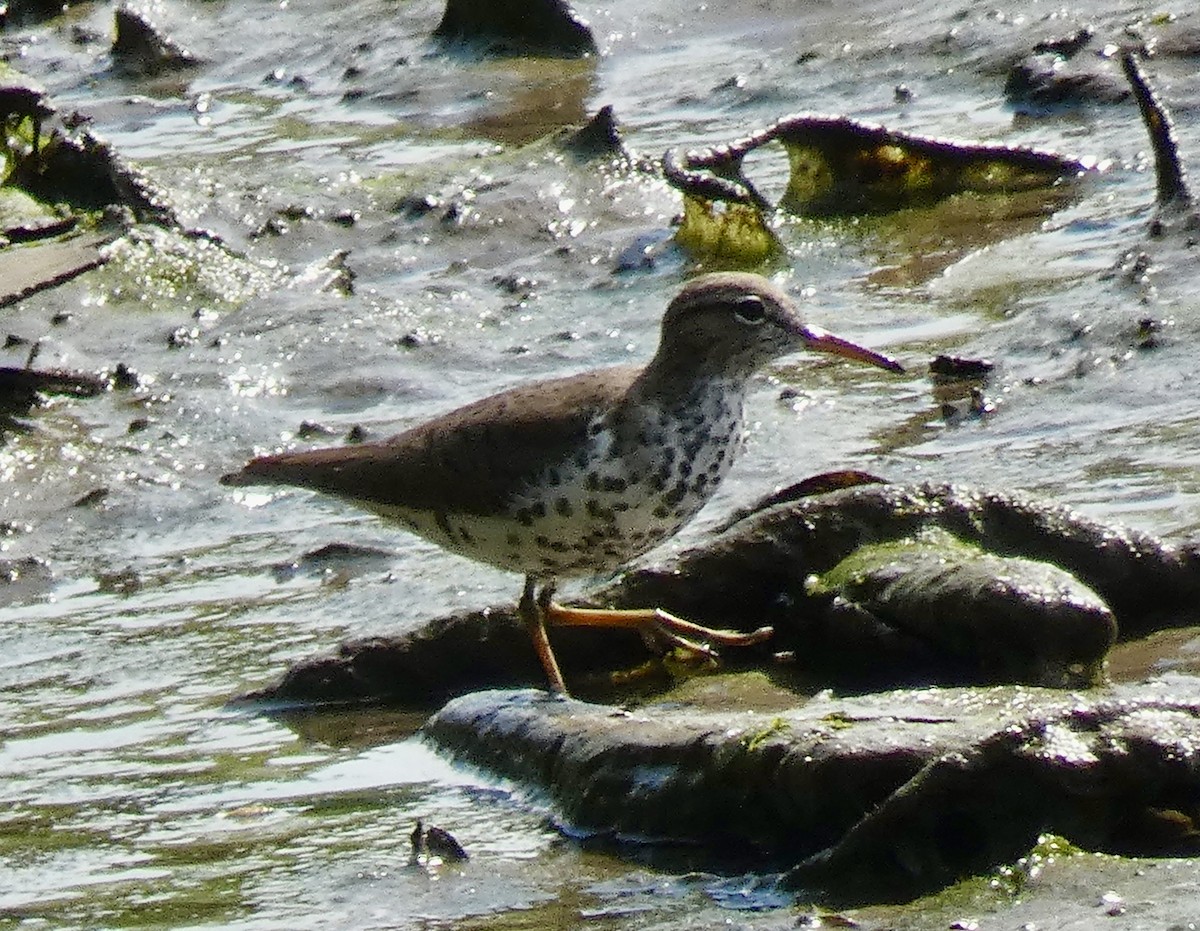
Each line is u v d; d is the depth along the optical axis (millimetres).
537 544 12289
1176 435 14367
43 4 29562
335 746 11641
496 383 17391
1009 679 10898
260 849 10305
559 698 11125
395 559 14336
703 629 12094
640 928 8930
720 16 26344
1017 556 11711
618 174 21250
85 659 13312
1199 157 19688
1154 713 9078
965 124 22031
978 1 24938
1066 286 17500
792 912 8836
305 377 17688
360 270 20031
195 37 28281
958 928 8422
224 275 19812
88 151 21125
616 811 9945
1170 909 8266
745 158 22516
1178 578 11641
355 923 9320
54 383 17562
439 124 24250
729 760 9562
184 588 14359
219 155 23703
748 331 12305
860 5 26016
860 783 9133
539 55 25984
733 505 14305
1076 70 22234
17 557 15070
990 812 8906
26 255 20062
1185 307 16297
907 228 19922
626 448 12039
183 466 16266
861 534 12055
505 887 9531
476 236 20531
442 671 12344
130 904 9797
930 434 15219
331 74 26688
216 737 11938
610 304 18844
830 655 11727
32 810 11102
